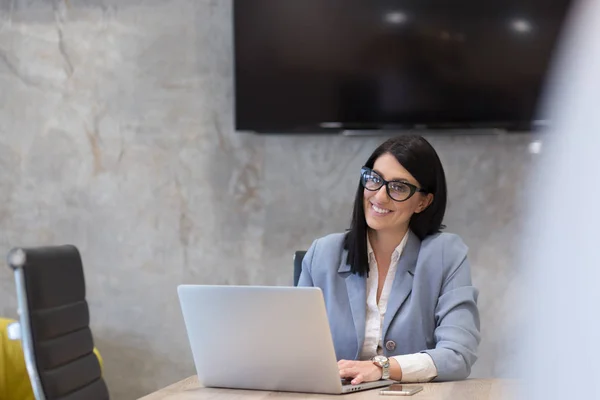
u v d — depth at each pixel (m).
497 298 3.30
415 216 2.14
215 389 1.75
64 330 1.93
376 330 2.06
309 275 2.17
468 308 2.04
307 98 3.35
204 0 3.57
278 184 3.51
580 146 0.17
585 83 0.17
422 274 2.08
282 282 3.51
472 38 3.19
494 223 3.32
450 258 2.10
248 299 1.62
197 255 3.59
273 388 1.70
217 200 3.57
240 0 3.39
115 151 3.66
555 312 0.17
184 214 3.60
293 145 3.49
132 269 3.65
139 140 3.64
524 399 0.18
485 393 1.67
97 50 3.67
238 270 3.55
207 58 3.57
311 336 1.59
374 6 3.28
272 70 3.38
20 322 1.80
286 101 3.37
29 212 3.73
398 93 3.26
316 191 3.47
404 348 2.03
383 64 3.27
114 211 3.67
